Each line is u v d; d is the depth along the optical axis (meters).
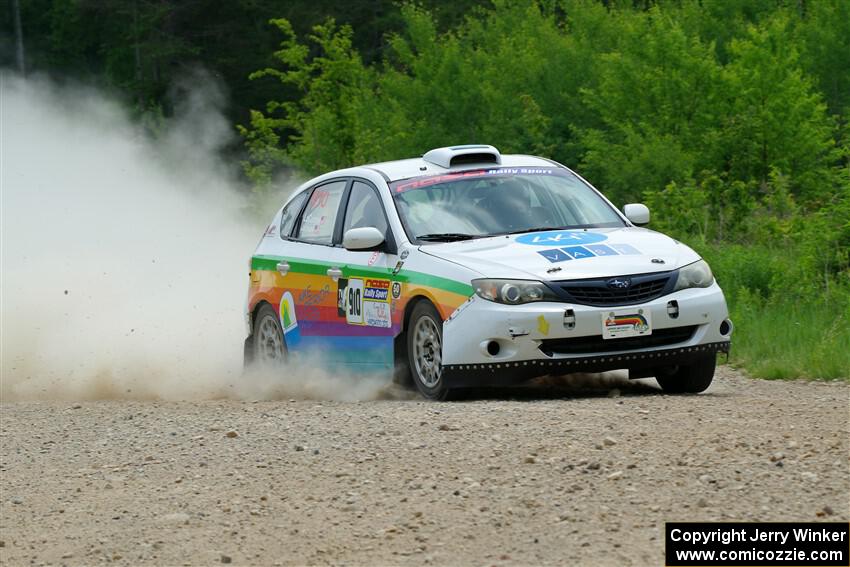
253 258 39.34
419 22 96.69
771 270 47.09
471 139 84.56
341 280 34.34
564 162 80.44
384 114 87.88
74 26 158.62
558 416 26.17
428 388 31.00
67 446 27.61
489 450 23.39
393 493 21.20
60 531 20.80
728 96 71.69
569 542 18.22
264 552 18.86
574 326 28.75
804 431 23.84
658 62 74.06
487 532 18.91
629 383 33.75
